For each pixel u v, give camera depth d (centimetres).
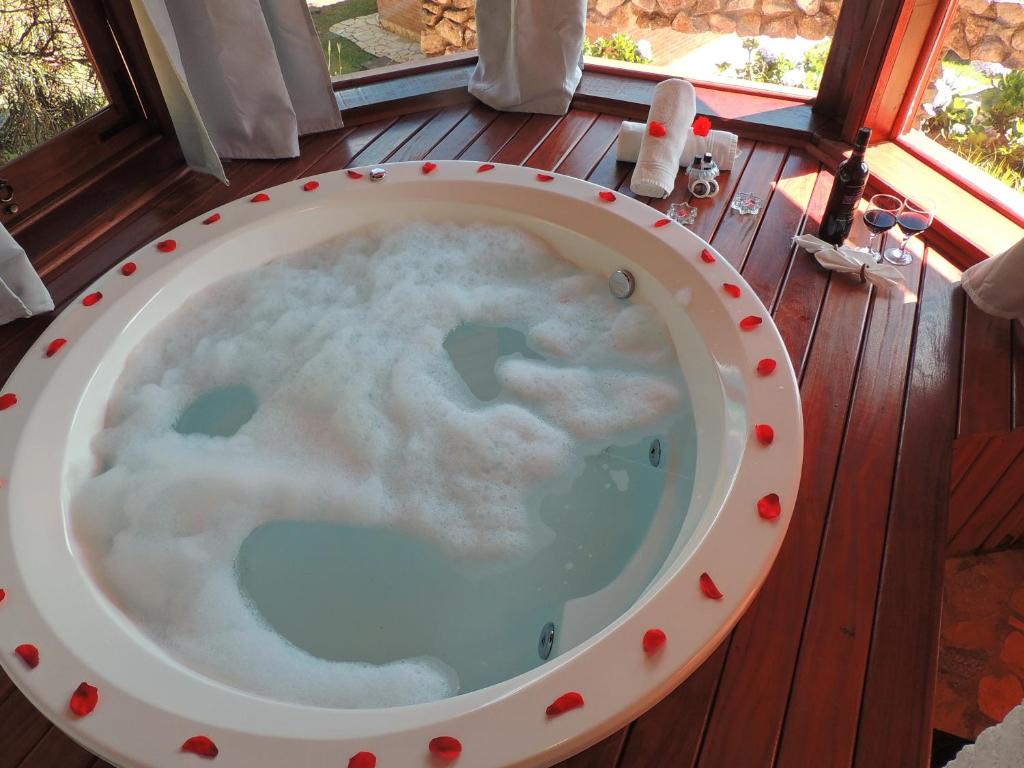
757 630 138
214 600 157
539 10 257
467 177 218
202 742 110
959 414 176
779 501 137
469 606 162
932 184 235
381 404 193
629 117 277
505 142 266
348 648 155
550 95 274
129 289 188
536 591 163
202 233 204
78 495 162
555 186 214
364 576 167
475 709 114
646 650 119
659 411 186
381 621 160
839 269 209
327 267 216
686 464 175
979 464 191
